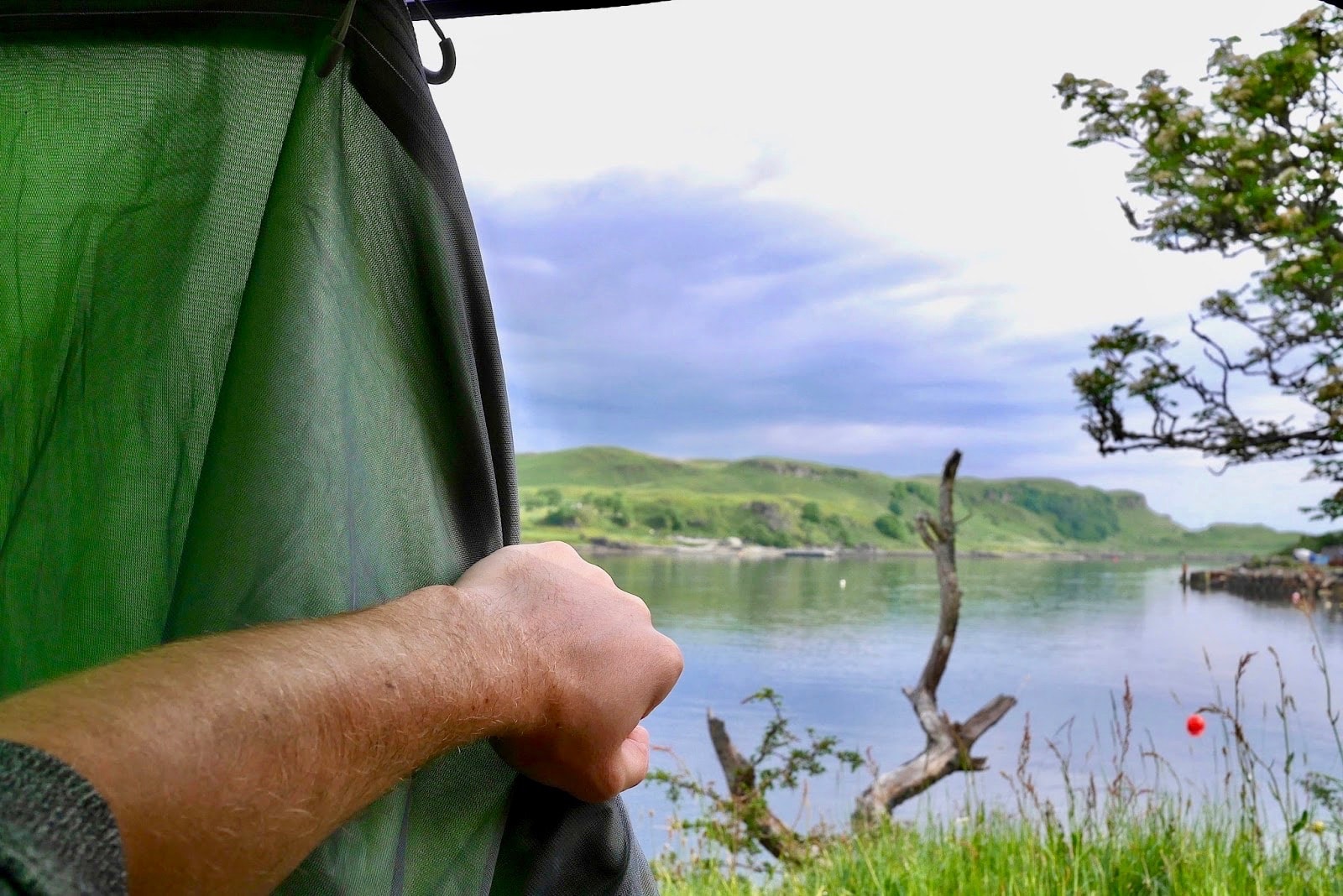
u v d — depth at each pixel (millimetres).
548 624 514
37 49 673
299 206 598
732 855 4535
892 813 6465
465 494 656
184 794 278
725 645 42531
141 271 659
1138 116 6777
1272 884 2861
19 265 665
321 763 333
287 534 531
